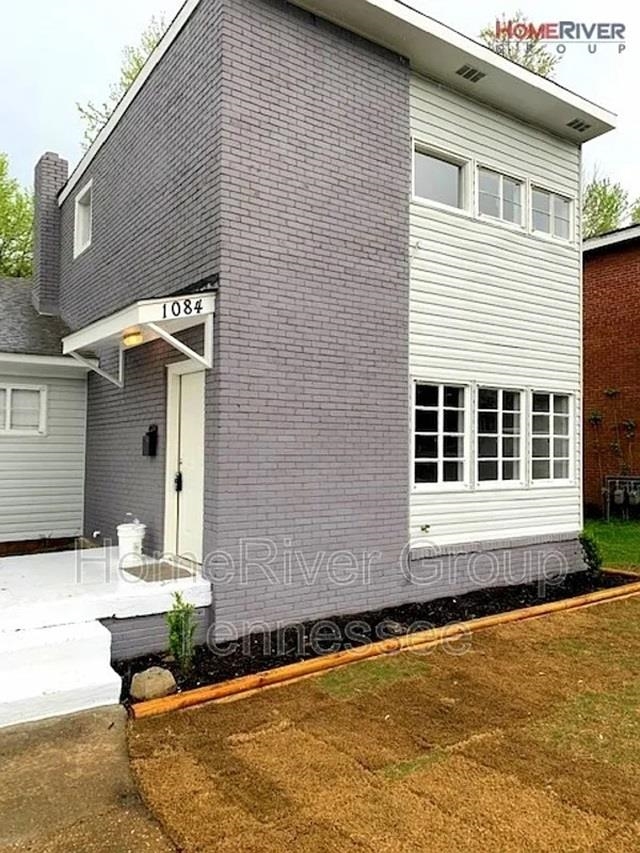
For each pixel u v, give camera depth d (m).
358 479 6.43
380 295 6.68
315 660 4.99
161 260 6.79
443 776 3.32
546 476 8.63
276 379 5.85
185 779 3.31
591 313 15.12
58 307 10.91
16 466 9.10
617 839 2.77
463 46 6.84
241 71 5.70
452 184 7.71
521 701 4.34
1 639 4.39
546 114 8.25
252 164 5.74
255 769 3.41
